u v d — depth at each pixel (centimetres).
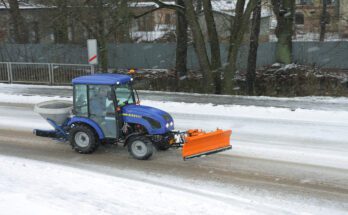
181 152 1102
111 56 3030
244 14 1995
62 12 2341
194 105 1648
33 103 1770
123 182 902
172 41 3425
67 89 2083
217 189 870
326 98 1795
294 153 1081
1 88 2138
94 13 2280
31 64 2325
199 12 2347
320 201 809
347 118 1407
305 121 1385
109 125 1056
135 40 3488
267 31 3844
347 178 916
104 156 1084
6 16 3516
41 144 1197
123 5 2197
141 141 1026
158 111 1050
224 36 2853
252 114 1495
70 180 912
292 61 2712
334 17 3247
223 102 1703
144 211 761
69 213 748
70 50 2984
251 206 789
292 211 770
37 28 3238
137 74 2706
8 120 1484
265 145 1151
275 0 2614
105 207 776
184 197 823
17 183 891
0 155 1101
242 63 2744
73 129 1093
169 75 2673
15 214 740
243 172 960
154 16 4041
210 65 2195
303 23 4512
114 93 1033
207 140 1019
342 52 2639
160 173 961
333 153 1076
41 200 802
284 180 911
